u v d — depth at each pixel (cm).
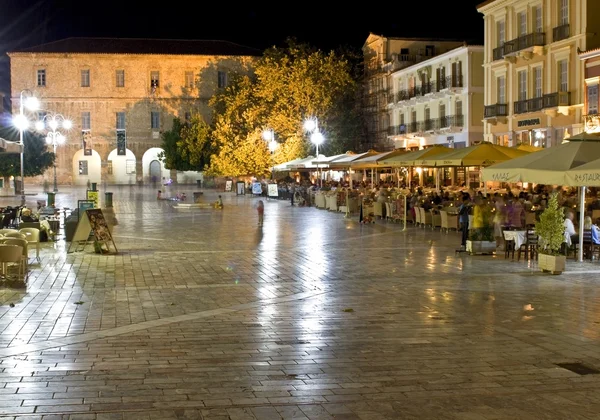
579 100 3797
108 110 9025
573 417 700
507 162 1992
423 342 998
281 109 6300
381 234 2650
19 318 1158
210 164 7200
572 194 3084
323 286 1491
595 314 1190
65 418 686
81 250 2119
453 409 723
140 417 691
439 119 5709
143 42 9275
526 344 987
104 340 1010
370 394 769
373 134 7100
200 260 1914
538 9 4175
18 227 2328
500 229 2052
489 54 4684
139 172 9106
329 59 6291
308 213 3859
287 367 873
